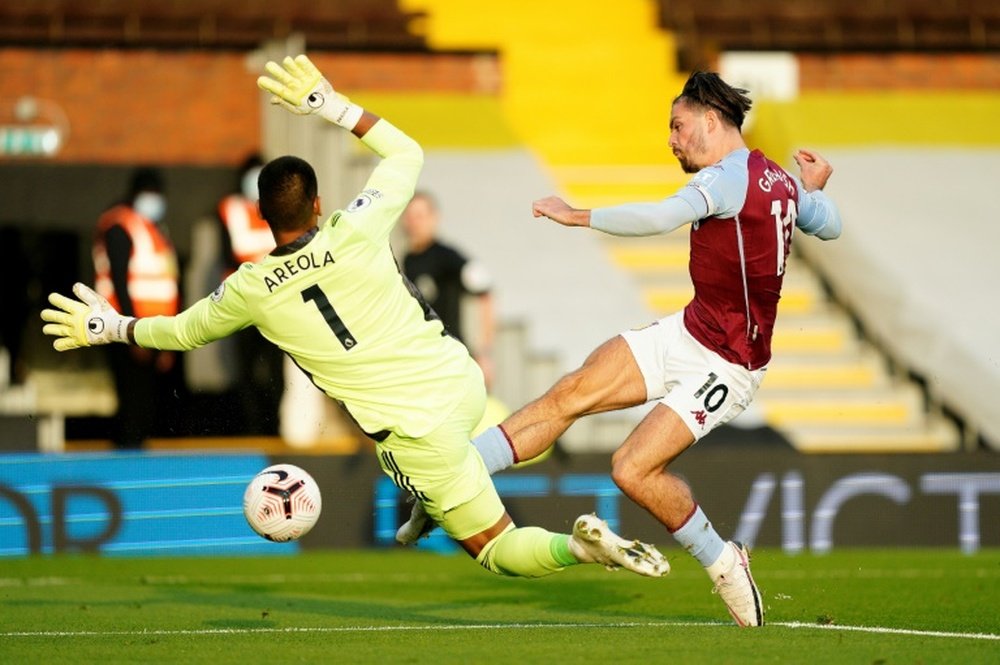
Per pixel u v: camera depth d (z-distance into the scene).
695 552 24.19
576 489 47.88
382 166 23.42
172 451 47.16
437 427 22.94
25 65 58.56
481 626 24.84
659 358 24.67
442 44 62.12
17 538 46.28
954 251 58.84
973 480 48.72
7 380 55.38
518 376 54.88
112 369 54.53
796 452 48.34
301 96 23.45
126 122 59.03
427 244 55.16
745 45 62.78
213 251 56.44
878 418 57.22
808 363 58.09
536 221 60.16
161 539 46.78
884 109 61.84
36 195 57.28
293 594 32.84
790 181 24.34
